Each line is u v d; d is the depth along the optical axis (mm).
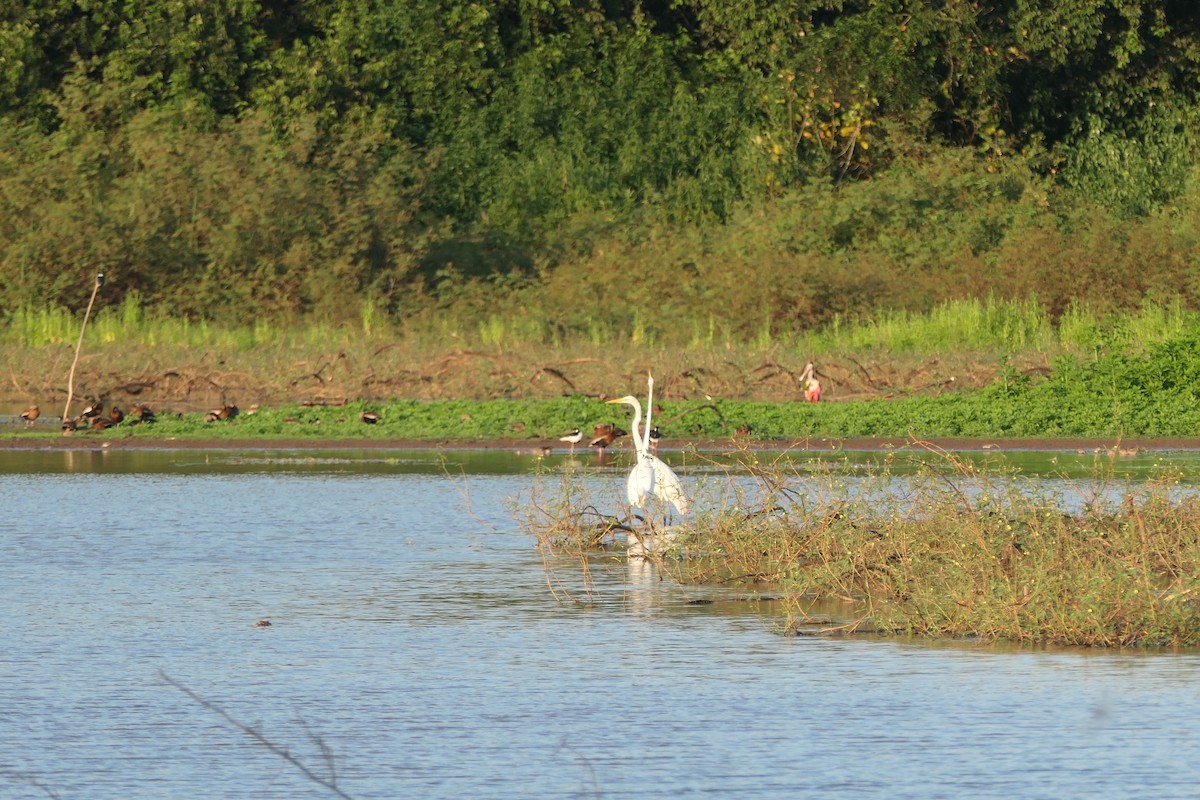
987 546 11414
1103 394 25922
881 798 7117
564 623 11047
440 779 7422
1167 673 9430
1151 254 38625
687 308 36688
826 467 14695
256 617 11234
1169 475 13422
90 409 24969
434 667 9664
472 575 13023
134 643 10367
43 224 38938
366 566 13461
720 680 9305
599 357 31516
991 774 7453
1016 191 43688
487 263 41344
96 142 41375
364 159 42031
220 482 19203
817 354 31734
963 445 22688
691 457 21469
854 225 41219
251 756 7848
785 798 7121
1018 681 9242
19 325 35750
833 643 10375
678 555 13695
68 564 13508
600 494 15977
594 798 7125
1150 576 10836
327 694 9000
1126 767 7547
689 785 7309
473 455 22125
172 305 38156
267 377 30297
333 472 20172
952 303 35844
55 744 8055
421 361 31266
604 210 43656
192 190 40344
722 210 43875
